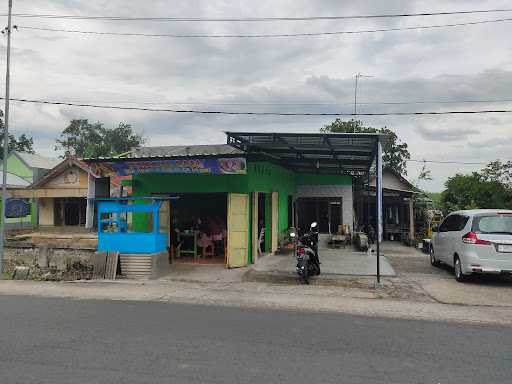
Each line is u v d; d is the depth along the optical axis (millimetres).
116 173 13156
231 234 13023
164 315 7766
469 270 10508
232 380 4621
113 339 6168
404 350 5730
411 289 10180
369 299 9211
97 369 4953
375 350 5715
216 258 14625
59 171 25000
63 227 24828
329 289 10203
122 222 13234
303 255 10961
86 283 11297
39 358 5344
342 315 7828
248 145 11992
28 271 12641
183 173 13438
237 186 13359
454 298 9289
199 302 8984
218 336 6352
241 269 12758
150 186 14180
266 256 15125
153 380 4617
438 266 13719
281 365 5102
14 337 6273
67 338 6215
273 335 6418
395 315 7836
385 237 24422
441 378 4719
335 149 12508
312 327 6918
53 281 11945
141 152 19656
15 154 32094
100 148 45719
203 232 14898
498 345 5992
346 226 19766
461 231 11172
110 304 8812
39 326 6926
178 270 12789
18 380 4625
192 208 17125
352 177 20922
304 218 21406
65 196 24875
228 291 10078
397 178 27328
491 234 10453
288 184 19234
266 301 9016
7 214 22984
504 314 7957
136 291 10203
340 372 4879
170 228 14672
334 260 14242
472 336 6457
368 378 4703
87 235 18625
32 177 31656
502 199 25453
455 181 27062
